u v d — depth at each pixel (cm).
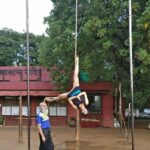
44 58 3092
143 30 2491
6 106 3559
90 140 2288
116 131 2911
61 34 2897
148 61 2348
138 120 4188
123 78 2895
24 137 2425
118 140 2289
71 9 2914
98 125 3400
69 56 2945
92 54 2744
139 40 2516
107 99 3434
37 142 2147
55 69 3141
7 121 3531
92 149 1902
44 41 3141
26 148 1908
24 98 3522
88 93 3447
